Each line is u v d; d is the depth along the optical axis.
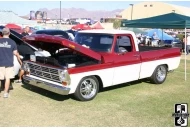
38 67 6.66
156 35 23.95
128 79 7.43
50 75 6.35
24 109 5.82
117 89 7.72
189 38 19.39
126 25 11.53
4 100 6.39
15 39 7.90
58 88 6.05
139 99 6.80
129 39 7.41
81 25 28.92
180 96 7.18
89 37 7.43
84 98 6.43
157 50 8.35
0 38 6.42
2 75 6.49
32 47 7.32
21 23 34.41
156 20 10.27
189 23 9.38
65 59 6.86
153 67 8.21
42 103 6.25
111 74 6.88
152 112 5.87
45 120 5.25
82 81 6.28
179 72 10.90
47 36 6.21
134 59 7.46
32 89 7.40
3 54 6.41
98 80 6.75
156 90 7.75
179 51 9.23
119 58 7.02
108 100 6.62
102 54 6.84
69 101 6.44
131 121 5.34
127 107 6.15
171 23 9.70
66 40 5.92
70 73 5.96
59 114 5.59
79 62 6.76
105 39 7.08
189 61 14.78
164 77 8.73
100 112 5.77
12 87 7.55
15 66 7.78
